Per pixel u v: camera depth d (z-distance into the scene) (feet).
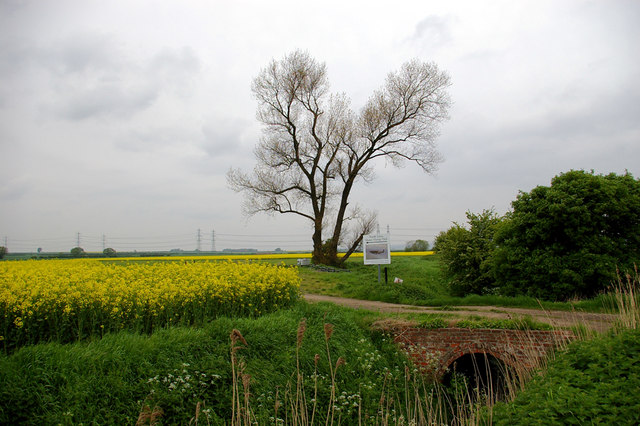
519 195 63.46
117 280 40.22
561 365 27.04
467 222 80.07
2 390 22.75
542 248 59.52
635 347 23.98
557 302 52.01
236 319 37.06
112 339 29.81
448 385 40.04
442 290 79.82
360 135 121.39
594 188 56.85
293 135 122.83
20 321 30.04
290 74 119.96
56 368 25.29
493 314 46.50
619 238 56.03
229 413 26.94
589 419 18.72
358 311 49.39
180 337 31.14
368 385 33.63
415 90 119.85
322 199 124.88
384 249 78.59
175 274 47.01
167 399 25.86
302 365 33.55
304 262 119.03
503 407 24.08
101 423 23.66
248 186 120.67
